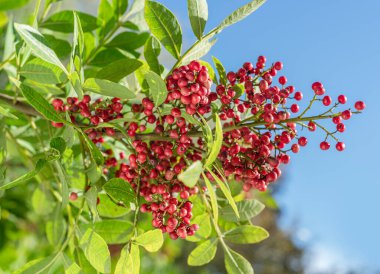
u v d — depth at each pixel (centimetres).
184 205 34
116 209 38
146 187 35
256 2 33
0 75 49
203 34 35
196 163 27
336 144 35
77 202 41
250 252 320
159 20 35
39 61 37
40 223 62
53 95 42
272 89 34
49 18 44
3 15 45
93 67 45
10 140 47
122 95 32
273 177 35
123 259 33
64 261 37
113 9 45
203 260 38
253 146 35
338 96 34
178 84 32
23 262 67
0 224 61
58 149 34
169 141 35
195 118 33
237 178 36
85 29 44
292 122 34
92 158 35
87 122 41
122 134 36
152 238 32
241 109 35
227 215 40
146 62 38
